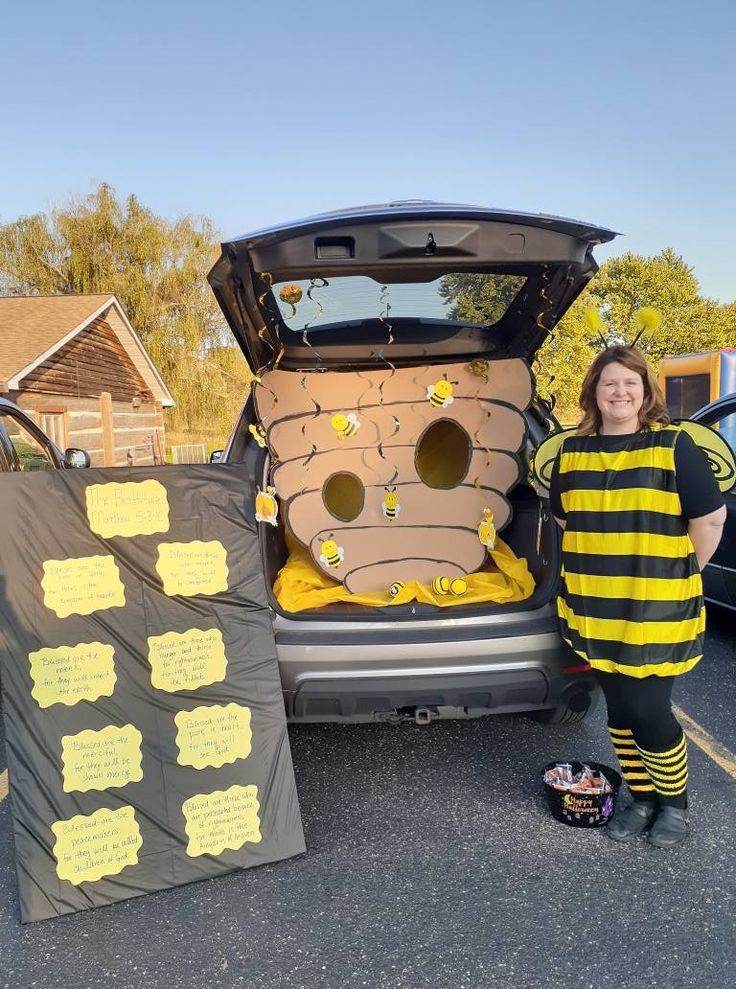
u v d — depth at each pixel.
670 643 2.49
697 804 2.91
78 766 2.44
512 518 3.43
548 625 2.83
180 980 2.12
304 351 3.46
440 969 2.13
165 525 2.57
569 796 2.76
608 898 2.39
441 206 2.60
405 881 2.51
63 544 2.46
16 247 32.00
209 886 2.52
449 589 3.05
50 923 2.37
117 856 2.46
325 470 3.26
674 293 45.78
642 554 2.48
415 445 3.29
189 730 2.54
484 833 2.77
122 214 31.62
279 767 2.63
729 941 2.20
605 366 2.55
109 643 2.49
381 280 2.99
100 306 18.45
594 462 2.57
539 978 2.09
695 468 2.44
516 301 3.32
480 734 3.57
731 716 3.66
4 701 2.40
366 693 2.75
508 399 3.31
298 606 3.00
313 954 2.20
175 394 28.88
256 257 2.65
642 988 2.04
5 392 15.01
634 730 2.62
